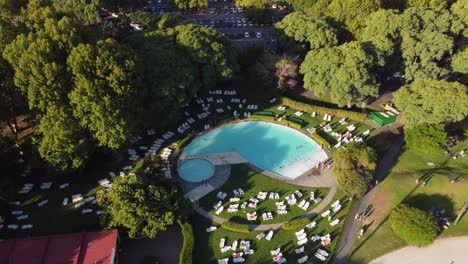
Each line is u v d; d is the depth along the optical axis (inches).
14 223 2763.3
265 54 4291.3
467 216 2999.5
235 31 5748.0
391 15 4116.6
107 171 3238.2
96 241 2497.5
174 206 2699.3
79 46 2933.1
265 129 3843.5
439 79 4298.7
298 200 3083.2
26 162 3243.1
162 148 3513.8
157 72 3499.0
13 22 3179.1
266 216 2913.4
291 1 6003.9
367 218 2952.8
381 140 3654.0
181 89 3587.6
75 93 2864.2
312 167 3415.4
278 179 3280.0
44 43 2859.3
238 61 4606.3
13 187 2970.0
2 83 2962.6
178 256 2625.5
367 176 3016.7
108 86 3038.9
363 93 3816.4
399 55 4168.3
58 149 2888.8
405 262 2659.9
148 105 3494.1
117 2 5383.9
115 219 2559.1
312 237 2775.6
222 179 3250.5
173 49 3705.7
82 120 2960.1
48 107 2878.9
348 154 3093.0
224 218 2898.6
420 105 3518.7
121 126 3048.7
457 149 3634.4
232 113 4013.3
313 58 3924.7
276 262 2596.0
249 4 5703.7
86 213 2859.3
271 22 5984.3
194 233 2770.7
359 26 4542.3
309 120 3951.8
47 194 3002.0
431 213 2861.7
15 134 3240.7
